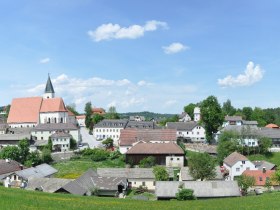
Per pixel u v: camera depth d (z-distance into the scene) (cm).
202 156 9625
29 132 16488
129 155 12700
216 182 8000
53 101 18850
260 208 5709
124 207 5678
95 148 14825
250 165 10800
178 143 14850
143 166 12119
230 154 12156
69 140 15600
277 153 14012
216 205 6159
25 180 9369
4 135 15662
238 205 6103
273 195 7238
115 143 17788
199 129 17688
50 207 5053
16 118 18662
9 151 12569
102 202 6166
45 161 13000
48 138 15888
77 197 6656
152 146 12838
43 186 8112
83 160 13362
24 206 4906
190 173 9531
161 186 7881
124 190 9056
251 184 8762
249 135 14000
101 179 9006
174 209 5669
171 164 12494
